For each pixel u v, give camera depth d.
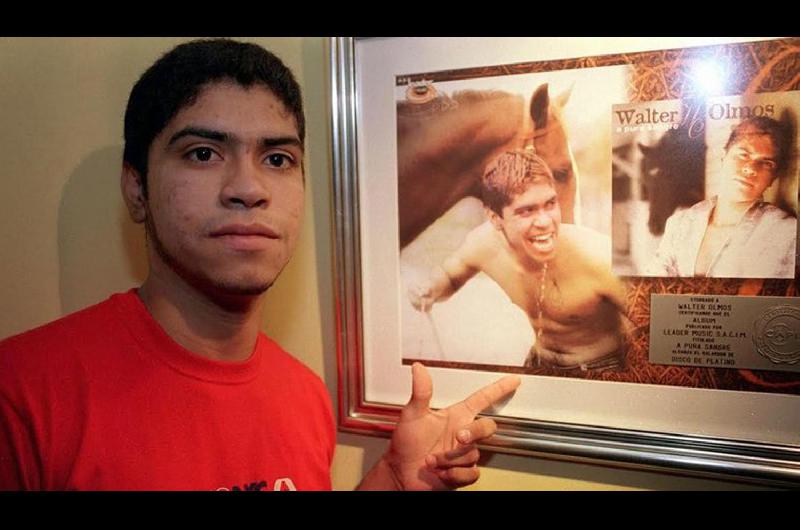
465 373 0.68
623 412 0.62
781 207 0.55
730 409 0.58
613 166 0.60
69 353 0.54
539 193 0.63
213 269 0.53
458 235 0.67
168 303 0.57
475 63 0.64
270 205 0.55
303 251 0.75
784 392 0.56
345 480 0.76
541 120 0.62
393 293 0.70
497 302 0.66
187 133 0.52
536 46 0.61
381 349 0.71
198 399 0.56
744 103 0.55
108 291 0.79
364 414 0.72
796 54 0.53
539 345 0.64
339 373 0.73
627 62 0.58
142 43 0.75
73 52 0.77
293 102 0.58
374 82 0.68
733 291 0.57
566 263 0.62
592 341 0.62
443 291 0.68
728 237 0.57
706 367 0.59
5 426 0.50
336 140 0.70
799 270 0.55
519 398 0.66
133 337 0.56
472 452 0.65
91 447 0.51
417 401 0.65
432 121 0.66
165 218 0.53
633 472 0.63
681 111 0.57
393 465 0.66
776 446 0.56
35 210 0.80
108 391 0.53
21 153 0.80
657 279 0.59
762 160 0.55
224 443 0.57
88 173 0.78
